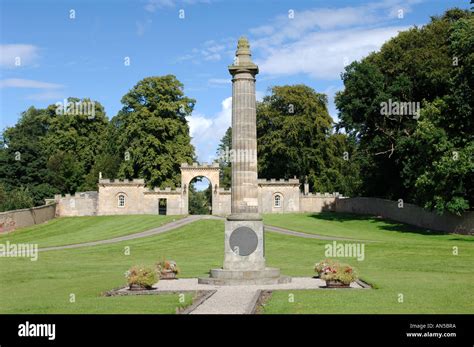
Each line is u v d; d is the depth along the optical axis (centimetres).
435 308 1991
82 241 6481
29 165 10306
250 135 3012
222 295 2350
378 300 2172
